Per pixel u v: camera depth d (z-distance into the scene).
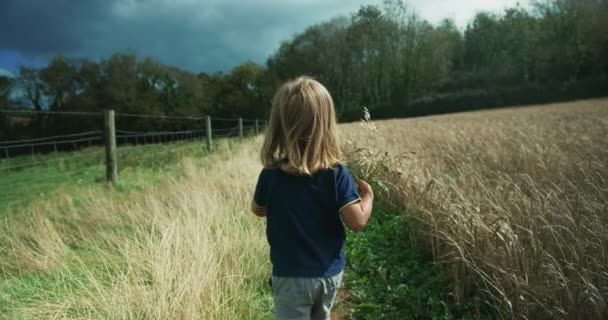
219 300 3.10
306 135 1.83
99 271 3.79
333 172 1.87
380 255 4.22
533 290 2.78
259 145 12.84
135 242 4.04
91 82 41.09
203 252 3.49
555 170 5.68
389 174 5.53
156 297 2.97
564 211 3.60
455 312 3.21
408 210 4.64
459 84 57.41
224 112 53.94
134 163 11.99
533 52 51.34
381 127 16.50
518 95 49.19
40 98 37.78
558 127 11.11
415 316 3.18
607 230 3.20
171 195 6.05
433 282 3.51
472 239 3.35
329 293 1.92
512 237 3.06
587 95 46.28
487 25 58.75
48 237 4.36
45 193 7.44
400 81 53.19
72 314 3.02
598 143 7.48
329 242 1.90
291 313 1.91
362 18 54.75
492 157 7.45
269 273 3.84
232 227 4.52
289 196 1.89
